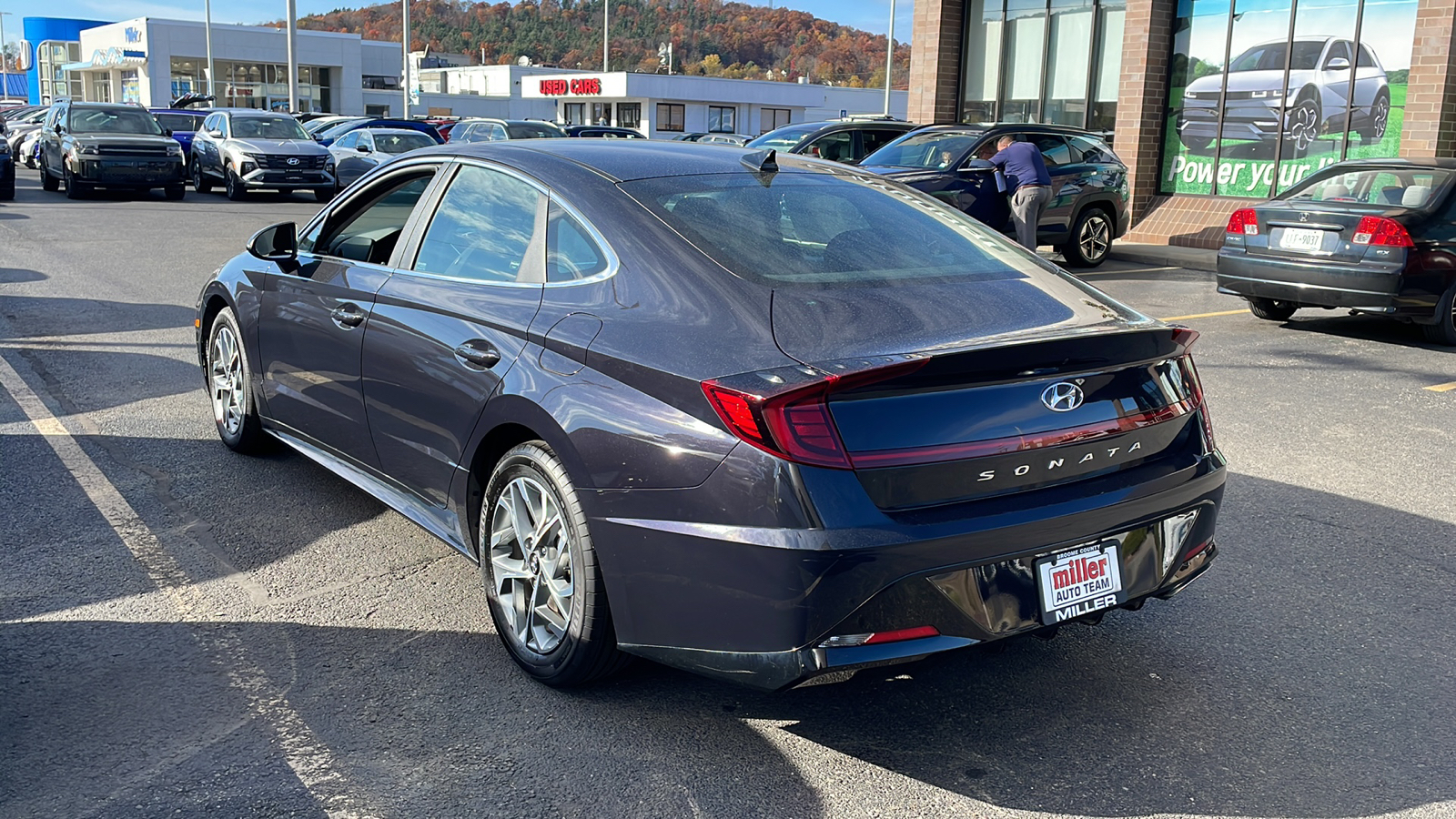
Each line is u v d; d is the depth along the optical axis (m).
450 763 2.89
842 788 2.83
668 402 2.84
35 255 12.79
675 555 2.80
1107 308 3.26
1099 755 3.02
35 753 2.87
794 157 4.16
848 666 2.66
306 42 62.84
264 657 3.44
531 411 3.17
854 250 3.36
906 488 2.68
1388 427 6.48
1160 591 3.11
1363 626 3.86
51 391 6.60
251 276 4.95
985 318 3.02
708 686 3.35
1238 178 17.66
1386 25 15.59
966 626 2.75
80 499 4.79
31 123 30.58
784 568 2.61
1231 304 11.23
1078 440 2.90
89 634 3.55
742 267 3.11
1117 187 13.98
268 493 4.91
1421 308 8.84
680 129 61.75
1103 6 19.38
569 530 3.09
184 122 27.95
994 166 12.18
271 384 4.85
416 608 3.83
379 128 23.03
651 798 2.77
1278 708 3.29
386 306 3.92
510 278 3.54
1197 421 3.25
